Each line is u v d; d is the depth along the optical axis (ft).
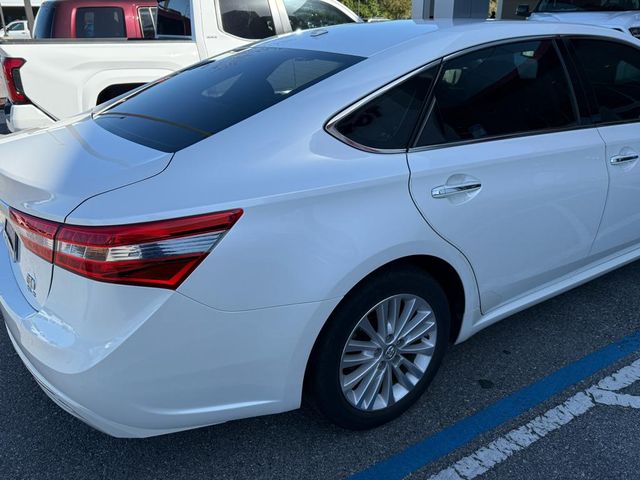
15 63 16.56
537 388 8.77
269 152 6.51
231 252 5.90
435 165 7.27
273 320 6.26
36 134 8.23
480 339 10.03
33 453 7.57
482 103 8.08
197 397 6.26
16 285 7.11
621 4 28.43
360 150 6.95
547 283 9.50
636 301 11.21
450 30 8.32
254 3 20.13
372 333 7.31
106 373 5.77
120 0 23.38
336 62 7.77
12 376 9.15
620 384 8.83
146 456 7.55
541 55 8.91
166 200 5.78
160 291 5.72
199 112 7.45
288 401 6.81
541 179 8.41
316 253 6.34
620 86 10.02
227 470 7.32
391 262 7.18
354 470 7.32
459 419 8.16
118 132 7.50
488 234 7.91
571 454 7.51
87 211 5.67
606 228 9.86
